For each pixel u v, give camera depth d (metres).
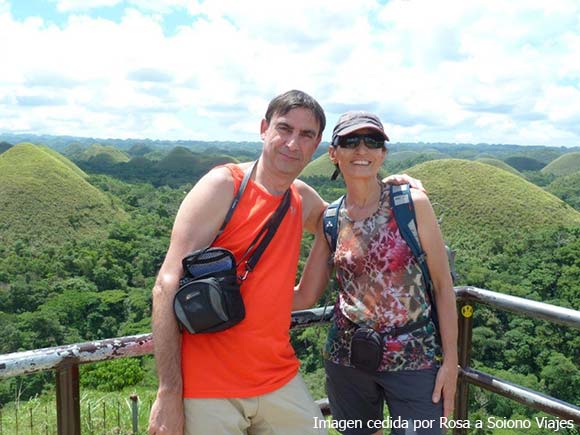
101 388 8.31
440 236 1.89
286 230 1.74
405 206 1.87
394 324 1.88
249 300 1.65
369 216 1.92
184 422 1.60
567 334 19.08
